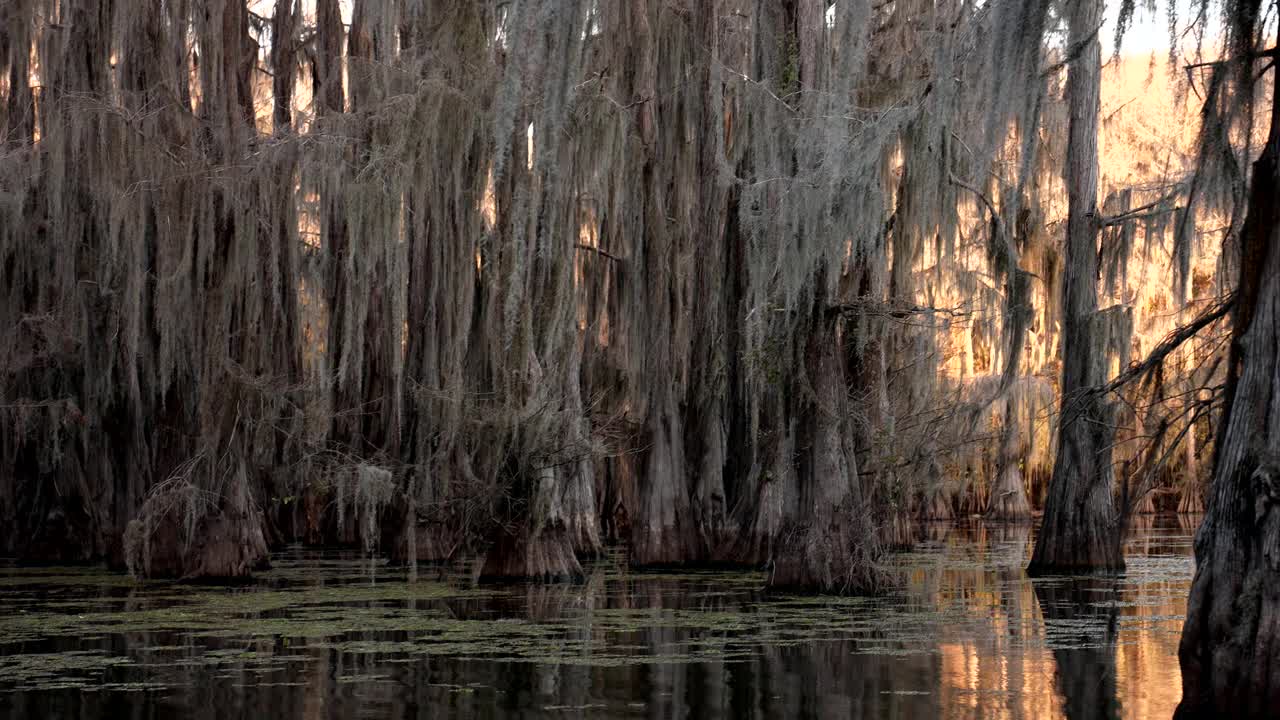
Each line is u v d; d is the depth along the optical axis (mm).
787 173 20203
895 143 18438
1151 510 51000
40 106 26172
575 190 23391
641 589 21938
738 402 27500
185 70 23703
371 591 21688
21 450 28828
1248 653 9438
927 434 25906
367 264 23172
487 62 22484
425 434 25219
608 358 31328
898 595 20500
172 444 24094
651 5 26656
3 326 26906
